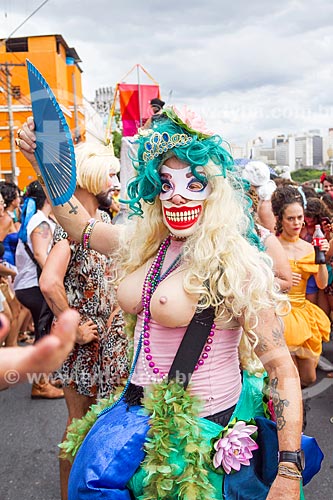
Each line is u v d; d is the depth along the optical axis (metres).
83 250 2.16
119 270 1.72
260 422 1.48
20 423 3.61
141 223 1.65
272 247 2.53
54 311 2.15
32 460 3.14
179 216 1.50
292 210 3.42
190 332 1.46
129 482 1.39
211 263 1.43
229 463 1.38
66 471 2.28
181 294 1.46
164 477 1.34
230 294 1.41
